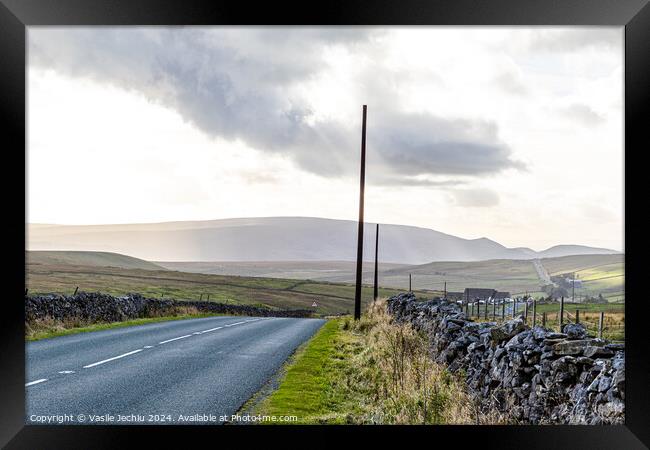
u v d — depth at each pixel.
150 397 10.31
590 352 8.25
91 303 24.25
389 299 27.66
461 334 13.30
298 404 10.29
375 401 11.20
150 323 26.31
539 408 8.65
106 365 13.48
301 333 22.98
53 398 10.09
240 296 116.19
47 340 18.00
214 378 12.21
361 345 18.72
